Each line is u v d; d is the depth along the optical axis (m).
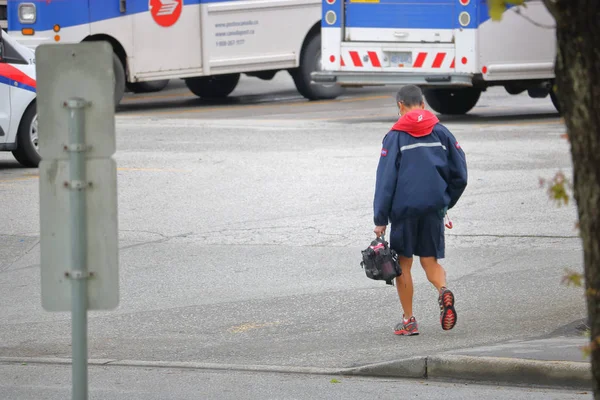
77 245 15.67
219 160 55.72
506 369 23.91
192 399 23.30
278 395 23.45
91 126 15.62
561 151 56.97
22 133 53.84
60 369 25.89
